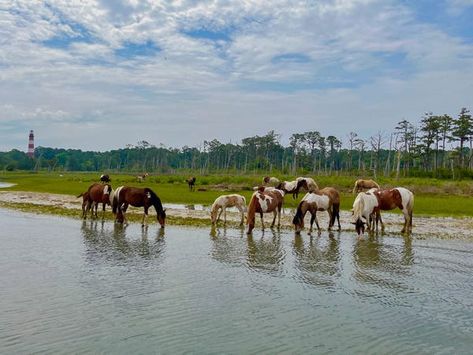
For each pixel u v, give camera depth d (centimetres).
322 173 9506
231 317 1020
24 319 983
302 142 12875
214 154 14925
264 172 10206
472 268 1510
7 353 815
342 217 2850
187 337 905
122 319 995
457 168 7562
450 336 934
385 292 1230
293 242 1942
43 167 19462
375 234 2177
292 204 3459
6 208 3195
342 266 1516
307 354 837
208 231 2227
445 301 1160
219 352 838
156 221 2556
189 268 1455
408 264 1557
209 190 4853
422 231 2308
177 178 6762
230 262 1550
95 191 2575
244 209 2400
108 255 1628
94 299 1125
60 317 999
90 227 2311
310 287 1266
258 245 1862
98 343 866
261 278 1350
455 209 3288
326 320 1013
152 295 1167
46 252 1666
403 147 9162
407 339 915
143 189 2317
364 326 981
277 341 893
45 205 3438
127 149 19762
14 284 1242
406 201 2186
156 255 1642
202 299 1144
